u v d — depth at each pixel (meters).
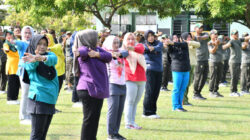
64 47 16.48
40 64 6.47
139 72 9.01
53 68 6.60
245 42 15.93
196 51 14.21
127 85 8.99
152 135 8.56
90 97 6.47
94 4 22.72
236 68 15.72
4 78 15.05
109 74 7.93
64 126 9.25
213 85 15.32
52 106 6.53
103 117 10.64
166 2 22.28
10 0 22.73
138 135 8.54
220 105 13.09
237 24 31.22
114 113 7.95
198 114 11.27
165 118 10.55
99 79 6.53
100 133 8.66
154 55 10.15
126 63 8.97
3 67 14.88
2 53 14.77
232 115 11.22
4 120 9.83
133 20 33.84
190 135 8.64
